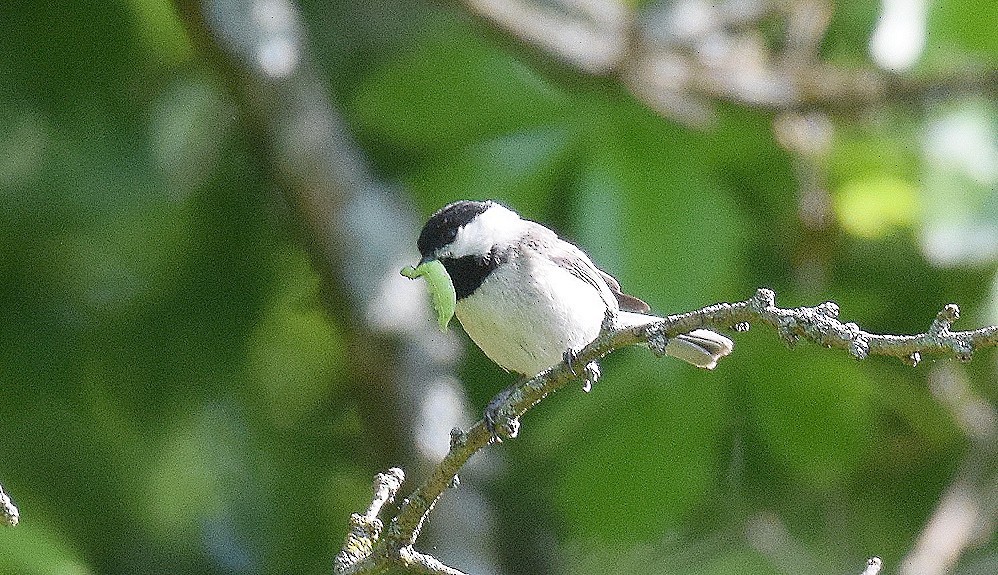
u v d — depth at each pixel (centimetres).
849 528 1170
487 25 1040
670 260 970
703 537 1139
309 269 1127
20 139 1087
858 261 1147
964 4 931
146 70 1116
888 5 945
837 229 1084
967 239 1021
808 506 1173
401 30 1221
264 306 1124
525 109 1045
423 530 1045
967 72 1036
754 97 1054
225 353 1109
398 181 1145
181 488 1116
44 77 1076
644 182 990
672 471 994
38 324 1076
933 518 1095
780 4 1112
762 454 1140
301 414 1178
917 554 1051
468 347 1166
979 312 1058
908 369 1142
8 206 1067
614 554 1145
